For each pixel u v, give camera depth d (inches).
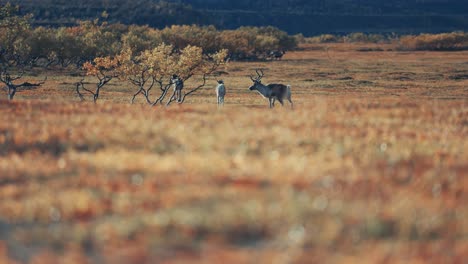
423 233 1363.2
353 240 1307.8
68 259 1239.5
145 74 7175.2
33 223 1497.3
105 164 2082.9
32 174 1967.3
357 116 3208.7
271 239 1343.5
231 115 3238.2
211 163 2047.2
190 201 1585.9
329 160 2133.4
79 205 1584.6
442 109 3577.8
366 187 1697.8
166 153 2304.4
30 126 2802.7
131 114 3211.1
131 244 1315.2
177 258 1231.5
